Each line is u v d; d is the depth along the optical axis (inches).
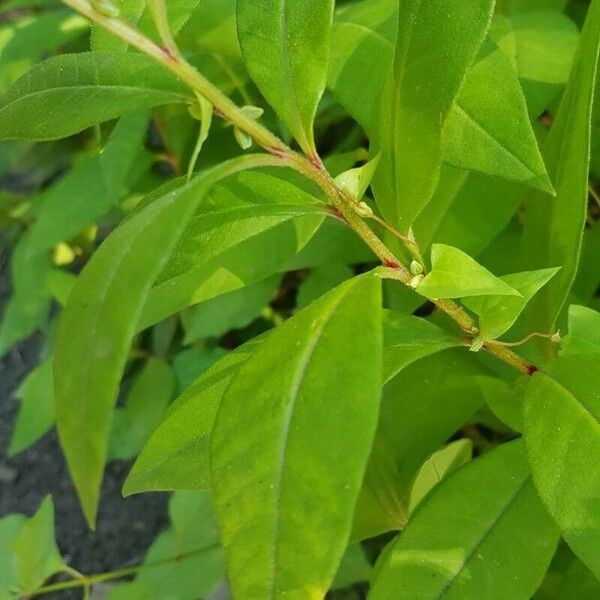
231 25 12.1
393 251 7.8
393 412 9.9
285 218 7.0
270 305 16.3
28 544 13.4
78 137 17.2
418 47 6.7
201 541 14.0
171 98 6.4
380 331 5.5
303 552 5.2
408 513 9.7
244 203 7.0
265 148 6.4
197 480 7.3
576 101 7.9
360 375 5.4
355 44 8.8
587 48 7.7
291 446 5.4
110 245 5.3
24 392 15.9
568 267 8.0
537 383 7.5
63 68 6.7
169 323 15.9
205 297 8.4
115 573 14.0
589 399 7.2
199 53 12.6
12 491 20.3
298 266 11.4
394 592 7.4
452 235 9.5
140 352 16.6
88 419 5.0
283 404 5.5
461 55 6.5
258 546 5.3
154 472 7.5
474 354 10.2
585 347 8.0
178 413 7.6
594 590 8.8
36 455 20.5
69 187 14.6
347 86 8.7
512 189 9.4
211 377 7.6
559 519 6.7
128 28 5.8
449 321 10.1
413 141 7.0
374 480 9.7
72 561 19.1
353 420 5.3
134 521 19.3
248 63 6.7
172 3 7.1
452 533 7.6
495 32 10.0
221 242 7.0
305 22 6.6
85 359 5.1
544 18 10.1
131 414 15.3
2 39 14.7
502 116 7.3
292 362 5.6
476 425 14.1
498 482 7.8
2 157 17.4
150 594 13.8
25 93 6.8
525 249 9.1
